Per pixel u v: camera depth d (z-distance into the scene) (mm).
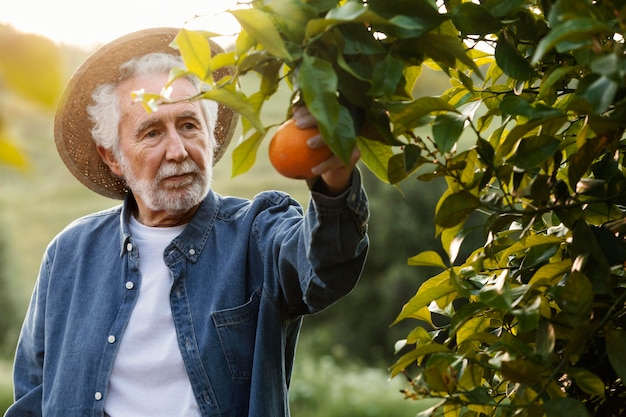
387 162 1190
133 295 1695
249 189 15438
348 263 1378
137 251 1729
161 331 1659
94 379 1657
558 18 857
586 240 1080
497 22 1101
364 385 9828
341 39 1002
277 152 1094
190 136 1708
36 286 1863
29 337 1848
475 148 1112
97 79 1846
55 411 1690
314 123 1075
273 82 1074
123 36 1812
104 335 1679
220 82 1090
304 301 1498
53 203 16469
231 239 1723
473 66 1059
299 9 1008
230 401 1601
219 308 1638
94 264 1786
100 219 1858
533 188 1101
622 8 943
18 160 469
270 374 1595
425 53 1089
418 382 1086
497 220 1179
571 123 1294
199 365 1603
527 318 1032
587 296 1027
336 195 1259
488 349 1125
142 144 1703
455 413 1238
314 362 12414
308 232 1355
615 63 833
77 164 1988
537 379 1063
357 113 1055
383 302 12945
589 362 1177
